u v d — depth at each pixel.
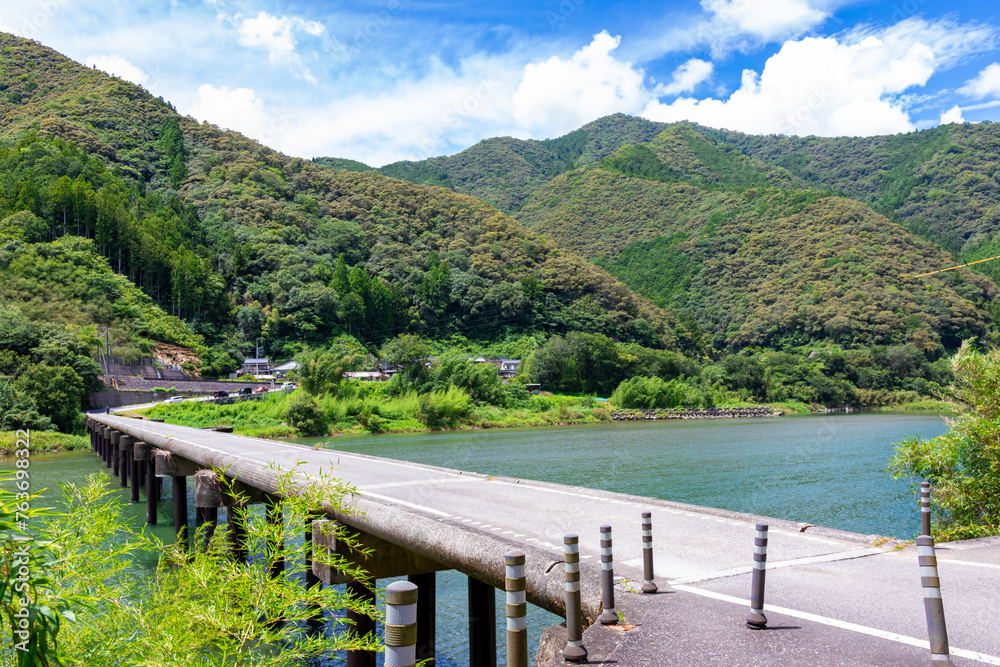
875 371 126.81
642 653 5.18
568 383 115.62
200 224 149.62
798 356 135.00
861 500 28.94
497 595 15.34
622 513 11.06
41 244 105.44
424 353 91.31
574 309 156.75
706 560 7.98
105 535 5.36
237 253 140.75
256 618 5.12
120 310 102.81
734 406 111.19
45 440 50.50
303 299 130.38
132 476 29.27
